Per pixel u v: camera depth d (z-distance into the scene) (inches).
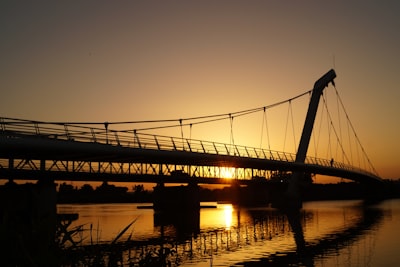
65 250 384.2
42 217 394.3
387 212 4153.5
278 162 4082.2
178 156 2785.4
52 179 2613.2
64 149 2016.5
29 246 358.9
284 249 1780.3
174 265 1413.6
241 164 3663.9
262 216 3838.6
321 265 1419.8
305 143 5137.8
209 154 3102.9
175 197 4739.2
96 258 409.1
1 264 346.3
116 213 4298.7
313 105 5354.3
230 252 1701.5
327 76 5531.5
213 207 5856.3
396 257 1546.5
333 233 2359.7
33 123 1943.9
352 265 1412.4
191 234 2391.7
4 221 364.2
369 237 2139.5
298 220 3299.7
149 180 3572.8
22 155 2191.2
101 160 2687.0
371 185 7514.8
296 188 5364.2
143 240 2089.1
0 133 1825.8
